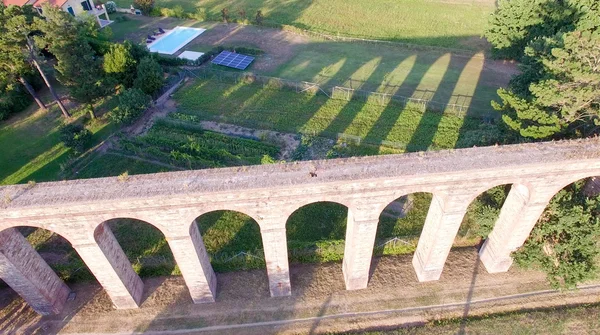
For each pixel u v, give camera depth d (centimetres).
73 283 3091
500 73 5181
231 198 2238
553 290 2919
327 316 2836
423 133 4225
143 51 4975
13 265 2442
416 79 5125
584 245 2634
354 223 2475
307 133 4294
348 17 6900
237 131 4394
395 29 6444
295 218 3500
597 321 2709
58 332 2803
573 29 4059
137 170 3969
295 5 7425
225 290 3012
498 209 2881
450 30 6353
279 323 2812
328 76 5244
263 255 3138
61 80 4216
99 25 6644
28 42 3962
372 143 4116
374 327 2769
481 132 3438
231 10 7325
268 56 5766
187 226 2380
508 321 2736
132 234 3391
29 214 2197
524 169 2283
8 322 2855
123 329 2808
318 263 3175
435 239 2680
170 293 3003
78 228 2305
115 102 4875
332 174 2264
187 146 4062
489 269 3048
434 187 2330
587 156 2308
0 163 4100
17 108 4741
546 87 2731
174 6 7606
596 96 2603
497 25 4941
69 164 3956
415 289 2966
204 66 5503
